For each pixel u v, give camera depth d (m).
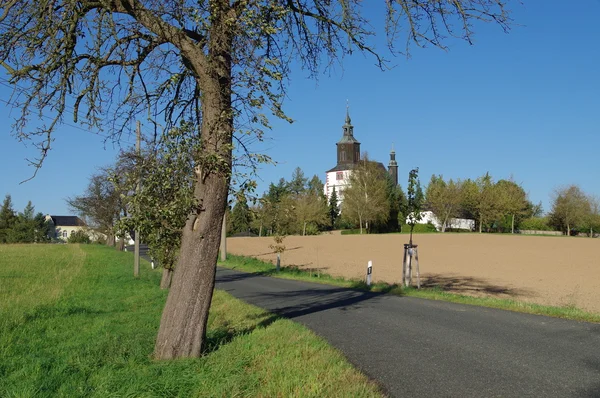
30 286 19.19
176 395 5.40
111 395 5.50
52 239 118.06
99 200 51.59
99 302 14.73
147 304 14.26
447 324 10.06
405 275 19.14
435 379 6.08
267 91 6.90
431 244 59.84
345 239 70.31
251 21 6.70
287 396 5.22
